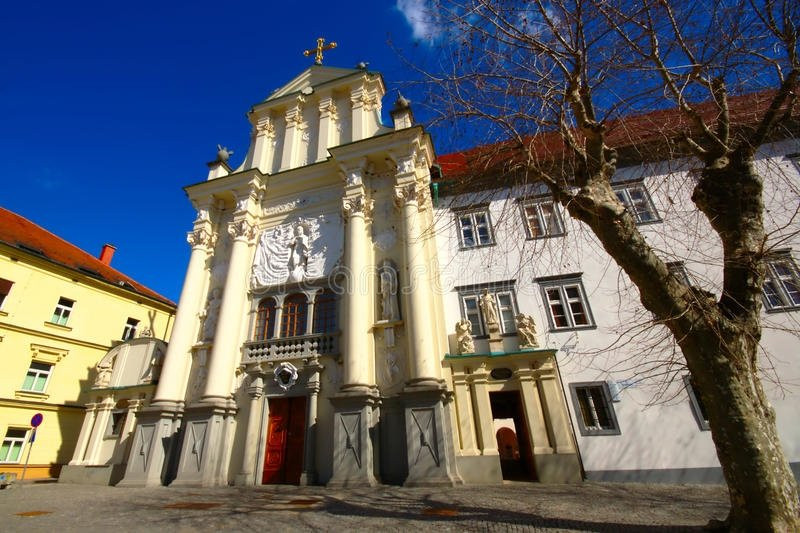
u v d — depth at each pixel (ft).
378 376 41.22
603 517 19.81
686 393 37.32
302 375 43.01
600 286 43.93
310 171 56.13
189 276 53.52
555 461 35.73
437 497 27.73
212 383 44.29
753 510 13.79
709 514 19.75
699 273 41.55
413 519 20.57
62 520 21.90
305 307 48.24
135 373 53.52
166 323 89.25
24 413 62.95
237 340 48.11
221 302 50.78
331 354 43.11
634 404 37.91
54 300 70.08
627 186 49.34
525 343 41.32
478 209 50.29
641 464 35.83
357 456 35.99
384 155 51.98
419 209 48.60
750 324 16.38
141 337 55.83
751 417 14.73
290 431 42.19
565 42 20.40
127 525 20.40
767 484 13.82
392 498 27.91
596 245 46.14
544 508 22.70
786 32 17.84
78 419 69.15
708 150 19.88
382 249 47.80
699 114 19.94
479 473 35.88
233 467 41.39
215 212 59.00
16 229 73.87
